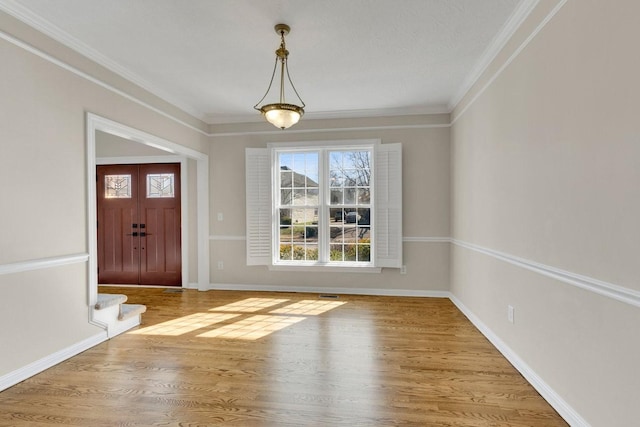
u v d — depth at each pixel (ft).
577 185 5.84
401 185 15.01
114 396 7.01
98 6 7.55
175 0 7.35
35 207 7.94
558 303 6.43
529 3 7.30
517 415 6.34
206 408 6.58
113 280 17.56
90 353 9.12
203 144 16.15
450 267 14.88
